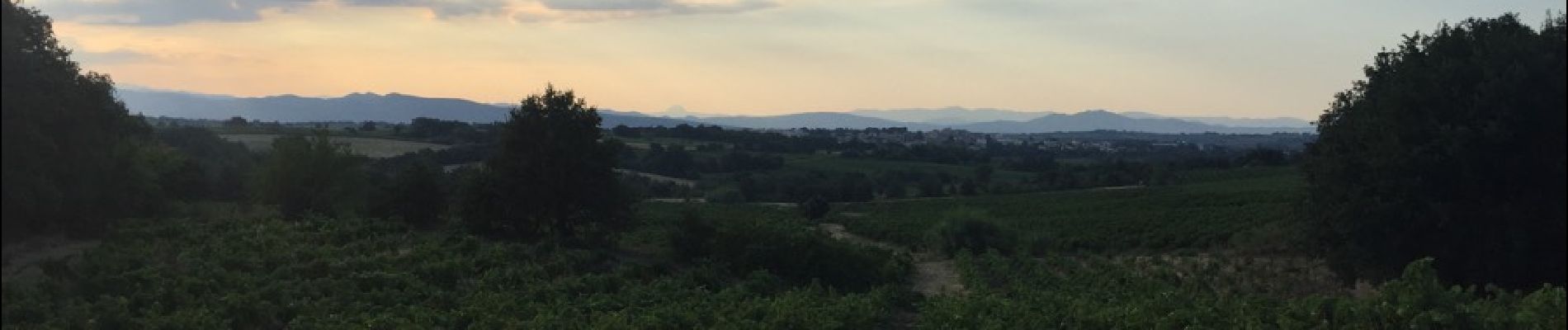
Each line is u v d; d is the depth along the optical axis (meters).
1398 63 25.16
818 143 163.38
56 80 20.19
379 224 34.50
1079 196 90.00
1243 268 36.19
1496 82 21.45
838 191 102.44
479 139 105.06
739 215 34.34
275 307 18.20
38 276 18.47
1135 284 30.83
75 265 20.72
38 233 21.19
